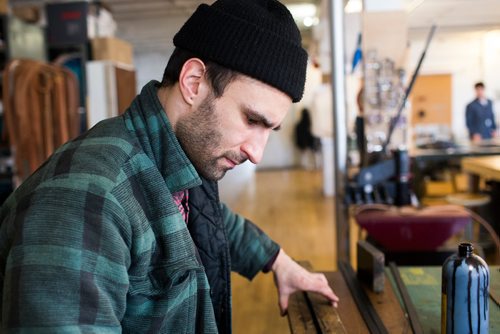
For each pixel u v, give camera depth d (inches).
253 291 123.8
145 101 31.0
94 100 202.1
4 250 26.8
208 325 31.6
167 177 30.1
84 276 24.0
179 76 29.4
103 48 204.5
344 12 69.1
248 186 308.8
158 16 291.3
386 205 68.2
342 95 69.9
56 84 123.3
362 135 74.2
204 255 38.0
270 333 102.2
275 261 45.8
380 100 71.1
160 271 29.4
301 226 192.1
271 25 28.2
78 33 202.5
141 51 393.7
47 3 203.5
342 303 43.8
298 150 444.1
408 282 46.3
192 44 28.6
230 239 46.4
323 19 184.5
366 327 38.9
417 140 110.2
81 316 23.3
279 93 28.5
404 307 41.3
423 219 62.6
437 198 140.9
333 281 49.6
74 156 27.8
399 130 73.9
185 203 36.8
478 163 98.0
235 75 27.8
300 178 351.6
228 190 273.9
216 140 29.2
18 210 26.1
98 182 26.5
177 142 30.0
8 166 136.5
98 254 24.9
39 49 197.2
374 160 74.5
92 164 27.3
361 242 50.2
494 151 95.7
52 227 24.5
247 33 27.6
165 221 29.3
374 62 68.9
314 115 272.1
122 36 344.5
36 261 23.6
